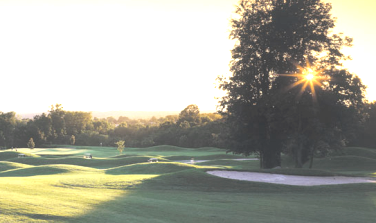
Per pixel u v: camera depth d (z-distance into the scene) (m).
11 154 65.88
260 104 37.12
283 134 39.19
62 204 14.30
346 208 16.19
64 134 163.38
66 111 177.00
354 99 37.28
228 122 41.28
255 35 38.31
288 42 37.03
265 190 21.91
